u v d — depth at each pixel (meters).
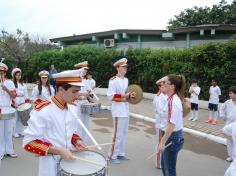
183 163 6.95
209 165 6.85
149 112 13.02
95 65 19.78
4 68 6.65
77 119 3.50
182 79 4.62
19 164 6.62
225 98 13.45
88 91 7.65
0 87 6.64
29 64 24.20
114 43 22.59
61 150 3.10
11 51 29.28
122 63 6.67
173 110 4.37
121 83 6.64
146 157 7.23
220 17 29.86
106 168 3.25
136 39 22.16
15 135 8.68
